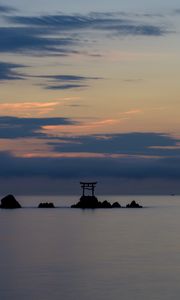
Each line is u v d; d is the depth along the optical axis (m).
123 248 124.62
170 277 88.81
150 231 171.75
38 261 105.38
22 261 105.38
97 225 197.00
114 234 160.88
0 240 143.62
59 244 133.50
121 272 93.06
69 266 99.38
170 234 160.62
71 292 78.69
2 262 104.25
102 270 94.94
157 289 80.25
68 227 187.75
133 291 79.06
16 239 146.38
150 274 91.19
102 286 82.31
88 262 103.75
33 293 78.25
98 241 140.25
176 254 113.94
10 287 81.88
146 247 126.25
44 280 86.69
